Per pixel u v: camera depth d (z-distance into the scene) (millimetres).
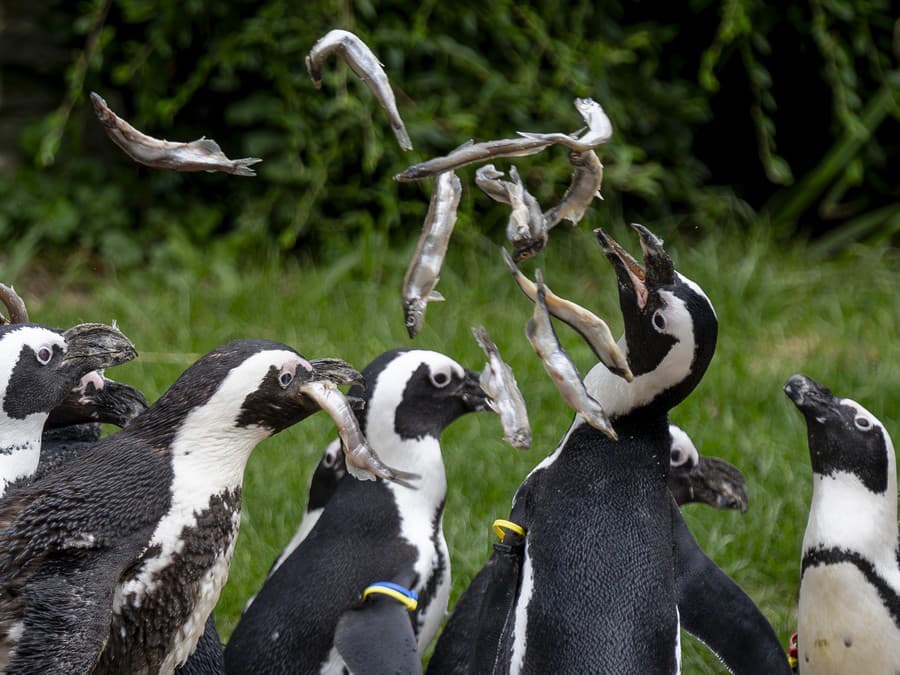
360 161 17203
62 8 17516
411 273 6230
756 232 17500
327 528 7875
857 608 7594
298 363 6160
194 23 17047
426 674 7367
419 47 16969
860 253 17516
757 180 19609
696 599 6820
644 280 6254
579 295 15805
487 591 6625
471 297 15320
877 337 14875
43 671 5402
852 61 18734
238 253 16672
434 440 8242
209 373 6082
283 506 10656
